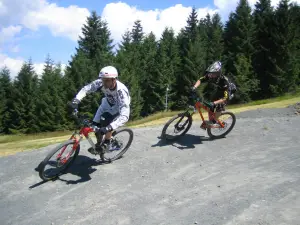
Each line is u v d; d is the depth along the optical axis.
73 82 40.44
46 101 41.59
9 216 4.79
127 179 5.69
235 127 8.91
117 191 5.24
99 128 5.47
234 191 4.85
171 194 5.02
